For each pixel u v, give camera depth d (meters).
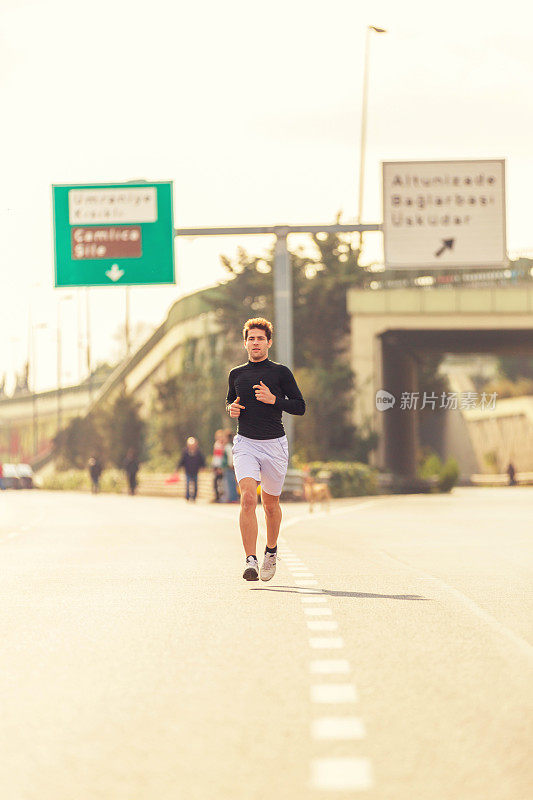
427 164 77.88
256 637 20.34
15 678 16.89
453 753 12.48
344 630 21.09
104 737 13.35
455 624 21.81
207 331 164.62
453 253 77.81
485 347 141.00
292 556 36.78
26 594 26.91
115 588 28.02
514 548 40.19
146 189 79.19
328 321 144.12
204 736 13.32
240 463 27.30
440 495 112.75
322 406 119.94
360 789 11.10
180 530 51.81
